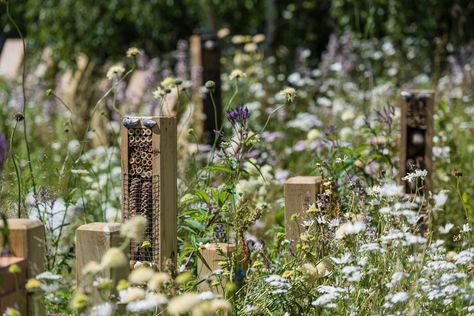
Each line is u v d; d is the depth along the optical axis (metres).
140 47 16.98
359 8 15.62
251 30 18.16
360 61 13.42
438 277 4.40
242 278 4.54
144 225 3.60
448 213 6.61
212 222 5.20
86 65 11.84
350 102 11.22
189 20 17.88
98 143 10.15
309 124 9.13
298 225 5.07
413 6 15.97
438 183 7.21
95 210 6.76
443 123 7.85
